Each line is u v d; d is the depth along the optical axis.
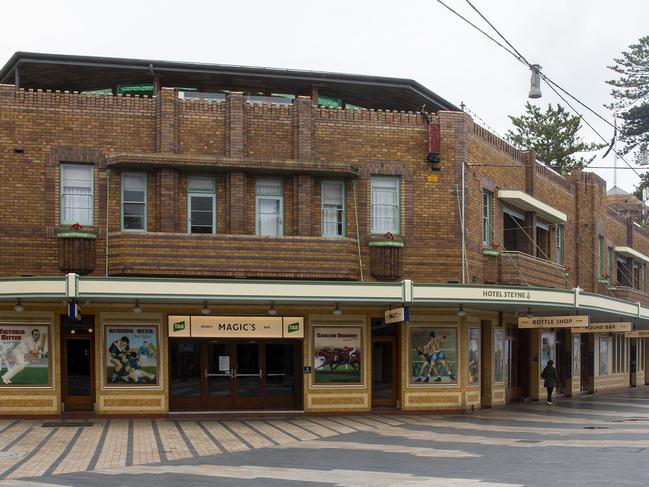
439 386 26.84
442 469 14.98
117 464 16.42
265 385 25.98
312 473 14.70
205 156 24.77
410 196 26.72
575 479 13.40
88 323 24.84
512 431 21.94
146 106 25.17
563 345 38.09
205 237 24.22
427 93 30.19
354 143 26.45
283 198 25.86
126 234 23.83
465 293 24.38
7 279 22.28
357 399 26.17
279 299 23.12
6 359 24.14
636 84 67.12
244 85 29.05
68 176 24.67
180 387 25.45
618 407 30.72
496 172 30.20
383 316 26.59
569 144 62.00
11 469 15.69
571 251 38.72
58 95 24.69
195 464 16.28
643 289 51.44
